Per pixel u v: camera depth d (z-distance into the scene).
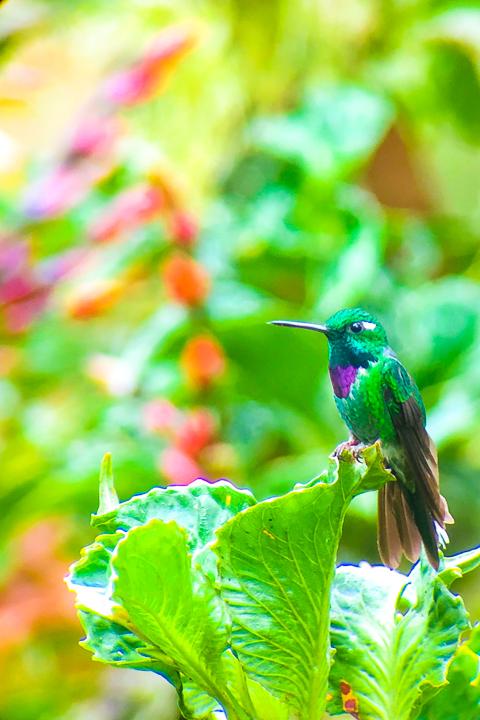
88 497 3.30
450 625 3.06
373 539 3.30
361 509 3.28
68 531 3.35
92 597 2.83
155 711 3.32
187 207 3.34
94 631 2.96
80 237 3.34
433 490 3.14
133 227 3.28
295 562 2.70
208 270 3.33
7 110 3.40
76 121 3.29
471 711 3.02
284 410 3.35
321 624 2.74
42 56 3.39
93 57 3.40
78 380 3.39
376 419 3.19
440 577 3.07
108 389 3.31
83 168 3.29
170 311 3.34
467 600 3.32
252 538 2.68
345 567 3.08
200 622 2.66
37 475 3.32
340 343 3.20
